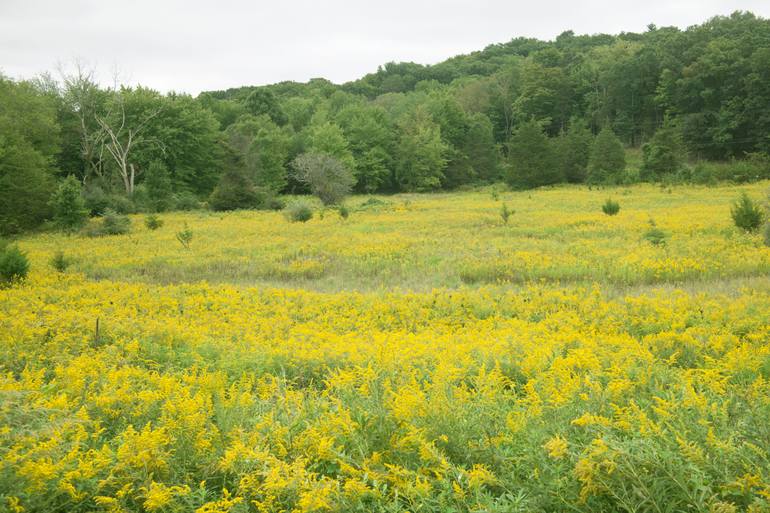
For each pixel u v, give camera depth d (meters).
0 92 46.78
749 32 93.69
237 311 12.25
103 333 9.54
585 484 3.32
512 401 5.38
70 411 4.52
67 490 3.45
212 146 70.00
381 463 3.91
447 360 6.63
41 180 41.00
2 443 3.58
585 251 19.52
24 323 9.74
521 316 11.46
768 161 60.28
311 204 51.31
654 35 126.31
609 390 4.85
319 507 3.29
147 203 50.16
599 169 70.19
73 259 22.52
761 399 4.31
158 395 5.15
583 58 126.25
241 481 3.56
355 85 149.50
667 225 25.45
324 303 12.96
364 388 5.09
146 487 3.58
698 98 87.31
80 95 55.31
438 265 18.41
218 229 33.09
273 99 95.81
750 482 3.13
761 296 11.62
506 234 26.06
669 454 3.29
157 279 18.19
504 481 3.57
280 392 5.79
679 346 8.11
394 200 56.22
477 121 93.38
